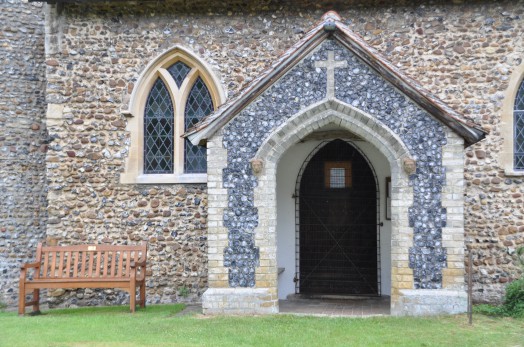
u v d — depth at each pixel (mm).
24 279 9047
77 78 10828
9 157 11742
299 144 10812
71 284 9078
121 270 9516
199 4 10602
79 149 10766
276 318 8086
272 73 8500
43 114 12062
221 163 8625
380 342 6652
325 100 8477
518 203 10000
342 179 10812
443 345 6547
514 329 7477
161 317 8531
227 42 10688
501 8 10211
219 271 8531
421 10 10375
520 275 9867
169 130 10992
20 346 6473
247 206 8555
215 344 6551
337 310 8992
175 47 10719
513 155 10133
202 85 10969
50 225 10695
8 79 11805
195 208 10625
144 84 10859
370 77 8445
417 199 8273
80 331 7395
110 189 10727
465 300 8070
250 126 8625
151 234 10633
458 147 8203
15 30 11922
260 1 10461
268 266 8492
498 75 10156
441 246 8180
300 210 10891
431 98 8188
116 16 10859
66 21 10867
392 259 8328
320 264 10805
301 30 10562
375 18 10469
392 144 8359
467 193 10141
